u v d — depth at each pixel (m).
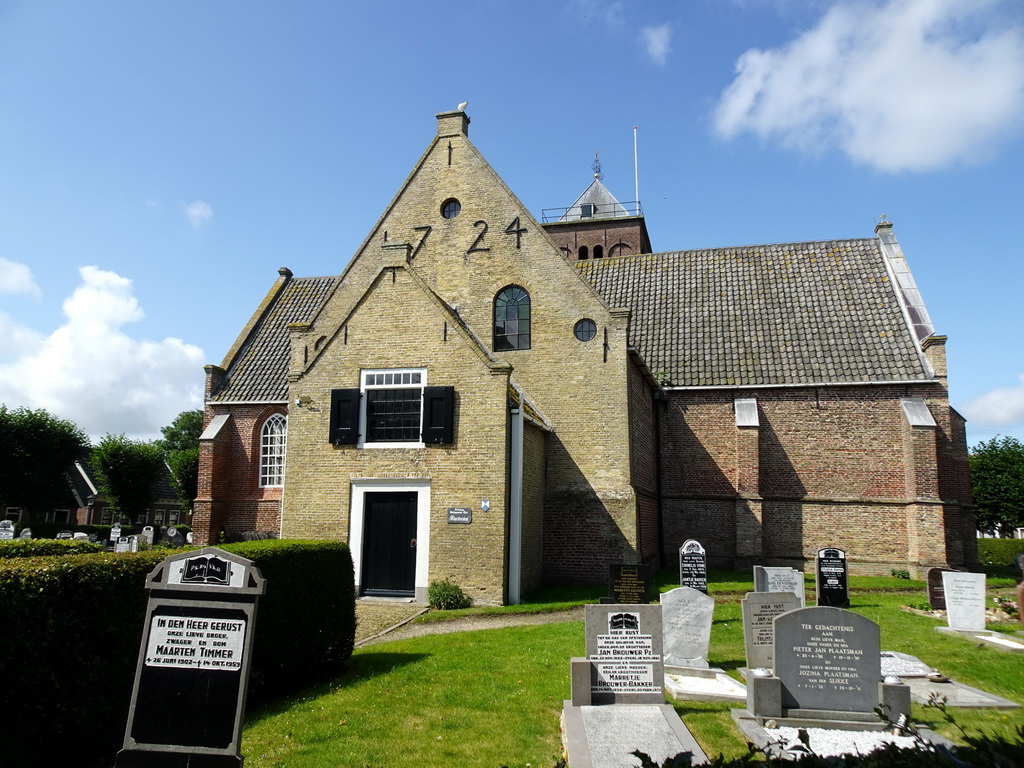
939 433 23.25
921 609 15.90
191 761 5.73
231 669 5.87
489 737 7.68
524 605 16.11
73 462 48.69
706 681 9.77
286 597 9.41
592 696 8.38
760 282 27.98
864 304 25.98
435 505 17.05
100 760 7.05
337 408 18.11
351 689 9.42
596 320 21.23
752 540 23.52
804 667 8.20
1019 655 11.23
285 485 18.11
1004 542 41.88
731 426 25.02
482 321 22.42
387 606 16.28
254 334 32.09
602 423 20.58
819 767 3.88
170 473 63.50
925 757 3.78
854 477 23.80
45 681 6.36
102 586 7.09
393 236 23.78
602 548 19.83
